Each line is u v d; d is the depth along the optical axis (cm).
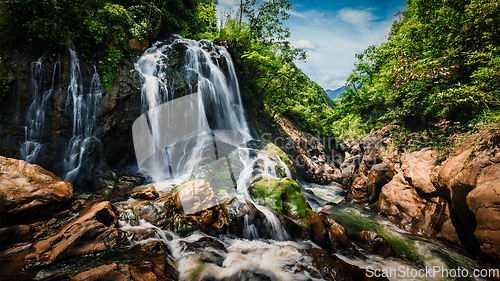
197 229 576
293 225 669
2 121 627
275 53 1705
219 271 454
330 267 499
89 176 723
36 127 682
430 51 861
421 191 820
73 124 748
